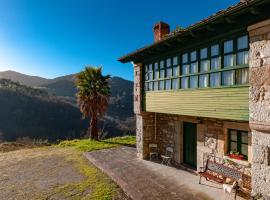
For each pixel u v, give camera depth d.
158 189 8.82
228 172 8.38
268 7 6.01
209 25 7.41
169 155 12.45
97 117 22.58
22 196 9.03
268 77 6.09
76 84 22.81
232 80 7.44
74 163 13.61
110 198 8.38
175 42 9.71
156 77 11.84
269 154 6.19
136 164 12.35
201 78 8.80
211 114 8.20
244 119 6.97
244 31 6.99
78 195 8.79
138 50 11.25
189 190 8.58
